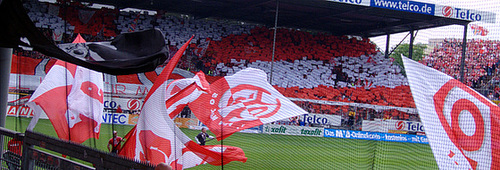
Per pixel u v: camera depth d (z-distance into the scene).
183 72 20.36
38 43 4.55
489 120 3.96
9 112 14.32
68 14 20.05
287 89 21.64
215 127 8.42
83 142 6.57
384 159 12.83
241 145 13.44
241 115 8.70
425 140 17.92
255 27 24.02
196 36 22.25
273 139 15.57
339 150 14.15
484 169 3.92
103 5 20.95
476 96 4.07
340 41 24.69
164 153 5.61
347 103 18.05
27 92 14.80
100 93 6.84
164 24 22.03
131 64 4.62
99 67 4.53
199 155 6.48
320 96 21.78
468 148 4.03
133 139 5.79
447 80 4.23
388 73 22.98
